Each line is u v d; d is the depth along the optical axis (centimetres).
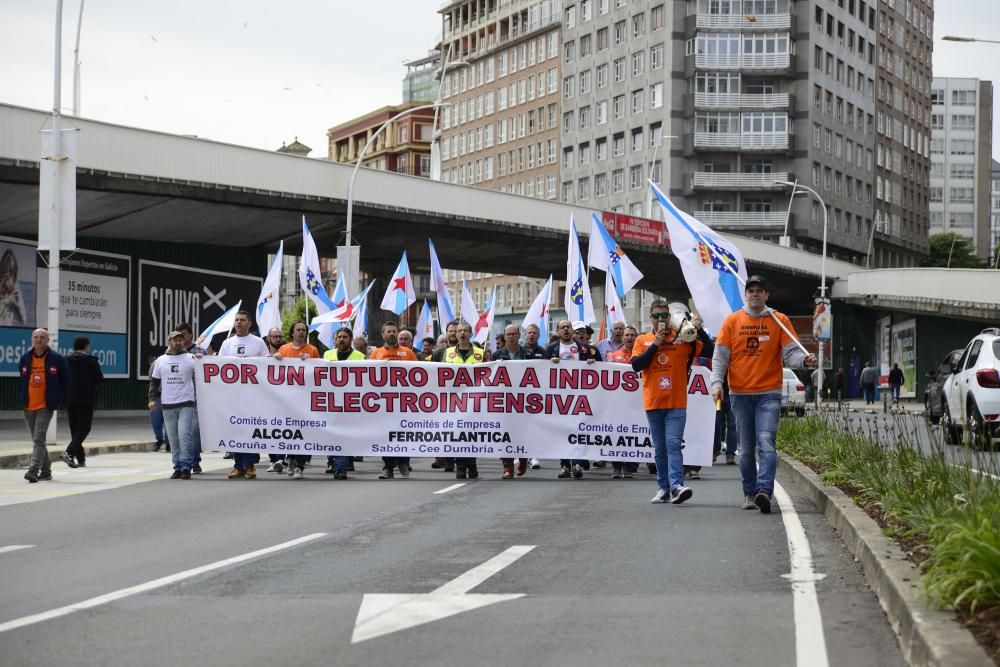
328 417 1783
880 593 728
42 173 2561
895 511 975
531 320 2856
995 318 5947
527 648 619
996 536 643
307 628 674
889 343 7475
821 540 1010
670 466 1337
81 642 644
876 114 12312
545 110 12206
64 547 1013
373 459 2261
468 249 5684
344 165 4366
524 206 5244
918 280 6650
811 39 10675
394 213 4572
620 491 1513
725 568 865
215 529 1130
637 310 10400
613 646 620
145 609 735
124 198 3703
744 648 611
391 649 620
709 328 1458
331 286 15062
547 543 1009
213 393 1797
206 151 3828
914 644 570
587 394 1753
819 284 8075
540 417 1758
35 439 1739
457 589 790
